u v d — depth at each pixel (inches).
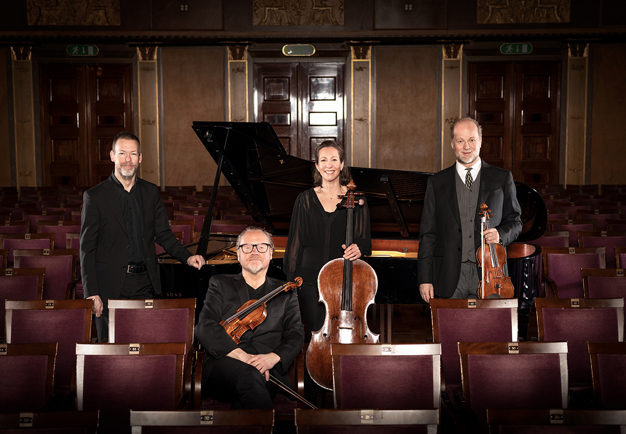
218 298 102.0
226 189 383.2
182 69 455.2
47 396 85.4
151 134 458.9
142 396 84.7
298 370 96.8
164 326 103.5
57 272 153.9
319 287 109.3
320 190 113.9
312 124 459.5
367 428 63.4
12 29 447.8
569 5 442.3
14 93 455.2
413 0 445.7
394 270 135.9
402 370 83.4
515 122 456.4
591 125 454.0
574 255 156.3
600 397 87.7
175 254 122.6
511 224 109.2
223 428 62.2
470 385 85.9
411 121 455.5
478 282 110.0
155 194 121.4
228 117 456.8
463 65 451.2
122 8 446.9
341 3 447.8
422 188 147.6
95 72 456.4
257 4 448.5
